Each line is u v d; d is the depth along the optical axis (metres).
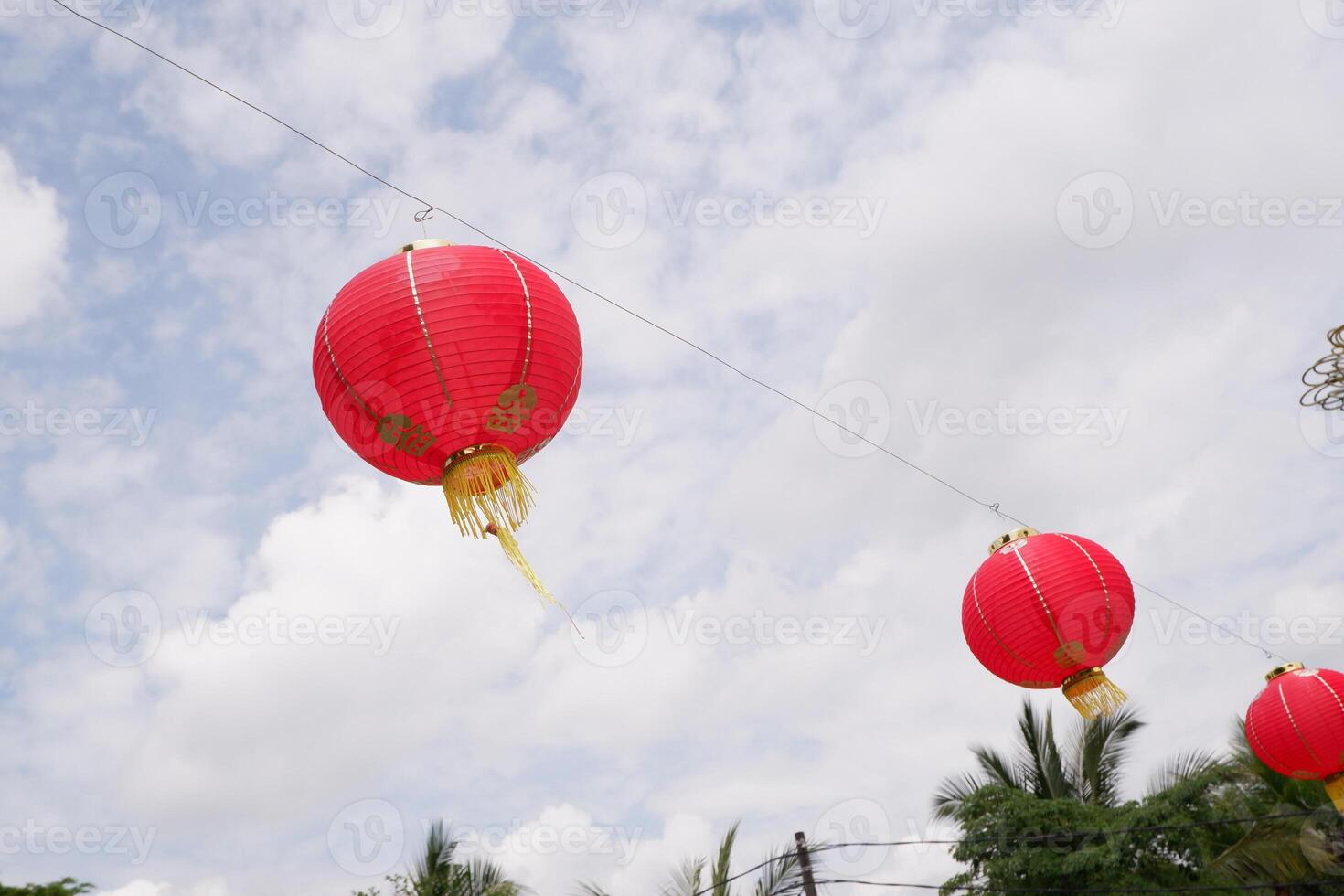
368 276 5.99
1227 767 16.06
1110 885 14.82
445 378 5.86
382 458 6.27
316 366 6.12
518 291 6.00
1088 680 9.83
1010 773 18.17
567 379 6.25
